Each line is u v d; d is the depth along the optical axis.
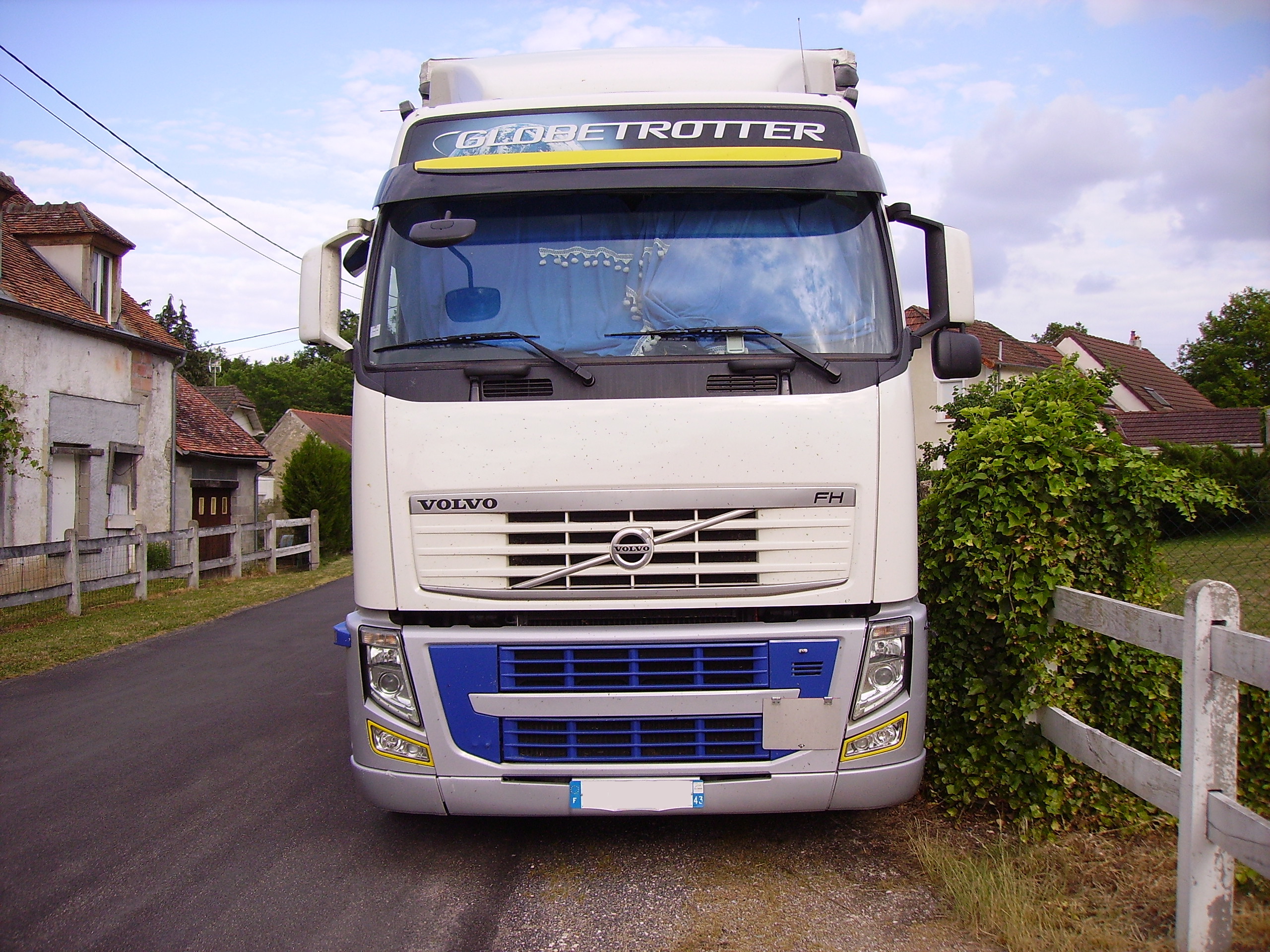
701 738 3.58
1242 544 5.94
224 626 11.12
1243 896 3.21
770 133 4.03
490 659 3.59
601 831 4.30
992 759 4.06
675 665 3.58
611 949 3.18
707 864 3.89
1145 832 3.83
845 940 3.20
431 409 3.66
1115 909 3.22
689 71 4.52
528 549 3.58
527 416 3.62
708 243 3.90
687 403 3.61
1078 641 3.96
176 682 7.85
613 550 3.56
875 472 3.62
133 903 3.60
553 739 3.60
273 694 7.32
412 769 3.65
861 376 3.68
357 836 4.29
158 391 19.19
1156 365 45.41
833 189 3.94
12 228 17.16
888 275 3.87
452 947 3.22
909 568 3.66
